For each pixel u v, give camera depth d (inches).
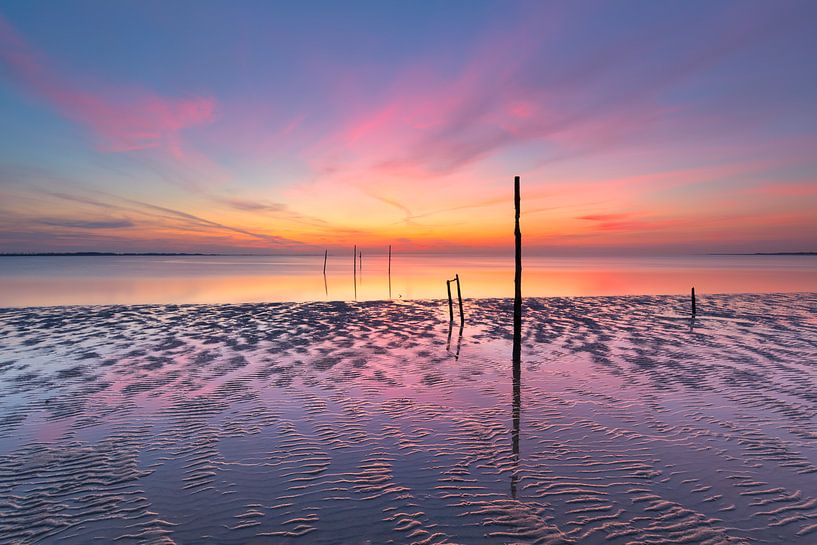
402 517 231.6
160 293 1689.2
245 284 2223.2
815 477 269.1
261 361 553.9
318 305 1165.1
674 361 555.8
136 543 211.5
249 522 227.6
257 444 318.0
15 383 455.8
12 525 224.7
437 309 1104.2
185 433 335.9
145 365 531.2
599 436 329.7
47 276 2970.0
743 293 1504.7
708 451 303.9
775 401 402.0
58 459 293.9
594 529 220.1
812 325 839.1
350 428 346.0
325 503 244.5
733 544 207.8
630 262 6899.6
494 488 259.1
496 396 421.4
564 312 1043.9
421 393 430.0
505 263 6717.5
